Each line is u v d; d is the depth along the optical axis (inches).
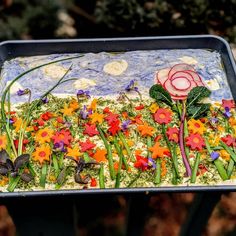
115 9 46.1
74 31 52.7
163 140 25.3
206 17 45.3
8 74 28.7
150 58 29.5
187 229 32.5
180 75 28.1
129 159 24.5
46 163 24.4
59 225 28.5
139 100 27.2
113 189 22.9
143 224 29.0
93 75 28.6
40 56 29.9
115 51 30.1
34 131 25.7
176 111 26.6
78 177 23.5
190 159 24.5
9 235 46.0
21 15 50.5
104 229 45.7
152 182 23.7
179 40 29.9
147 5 45.6
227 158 24.6
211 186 23.1
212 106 26.9
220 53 29.9
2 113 26.6
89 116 26.3
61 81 28.4
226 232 45.6
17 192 22.9
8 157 24.5
